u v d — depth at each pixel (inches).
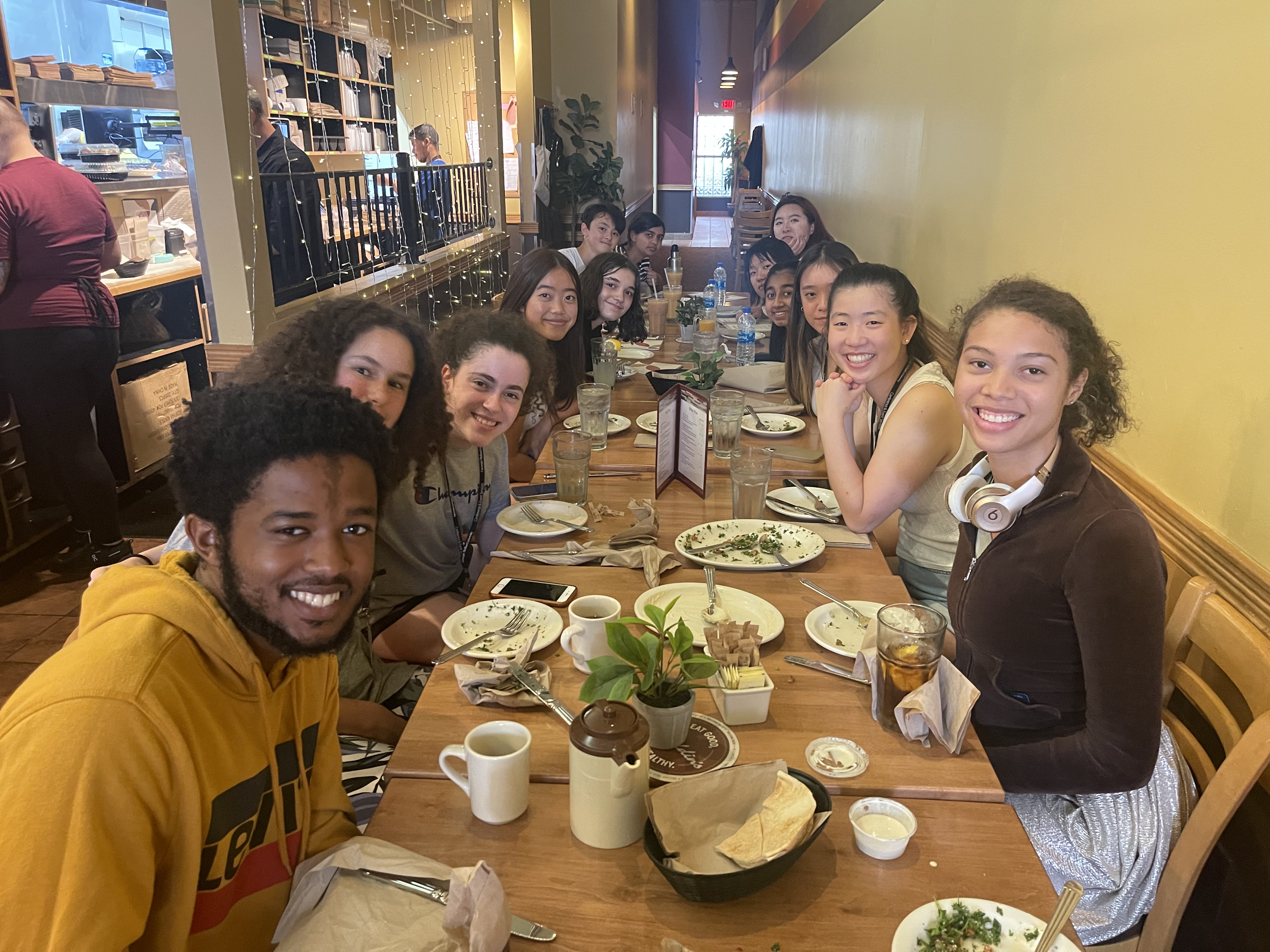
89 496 135.0
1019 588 52.6
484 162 273.9
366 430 32.9
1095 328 51.5
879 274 79.8
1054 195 89.2
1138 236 70.9
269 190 132.3
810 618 59.4
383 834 39.9
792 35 374.9
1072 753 50.3
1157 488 68.4
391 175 195.2
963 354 52.9
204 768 31.8
